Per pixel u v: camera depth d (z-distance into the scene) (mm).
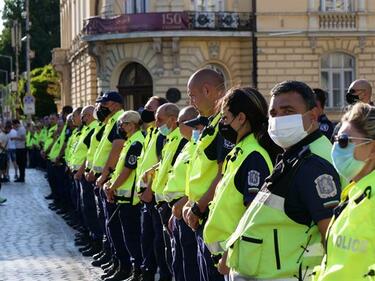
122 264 13375
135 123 12852
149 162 11828
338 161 5270
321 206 5812
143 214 11984
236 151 6984
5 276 13945
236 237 6285
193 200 8438
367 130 5160
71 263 15234
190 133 10047
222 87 8984
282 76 47719
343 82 48625
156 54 46500
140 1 47844
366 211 5055
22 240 18328
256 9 47312
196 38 46469
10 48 113625
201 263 8289
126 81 48125
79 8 59344
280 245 6039
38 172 43500
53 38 106562
